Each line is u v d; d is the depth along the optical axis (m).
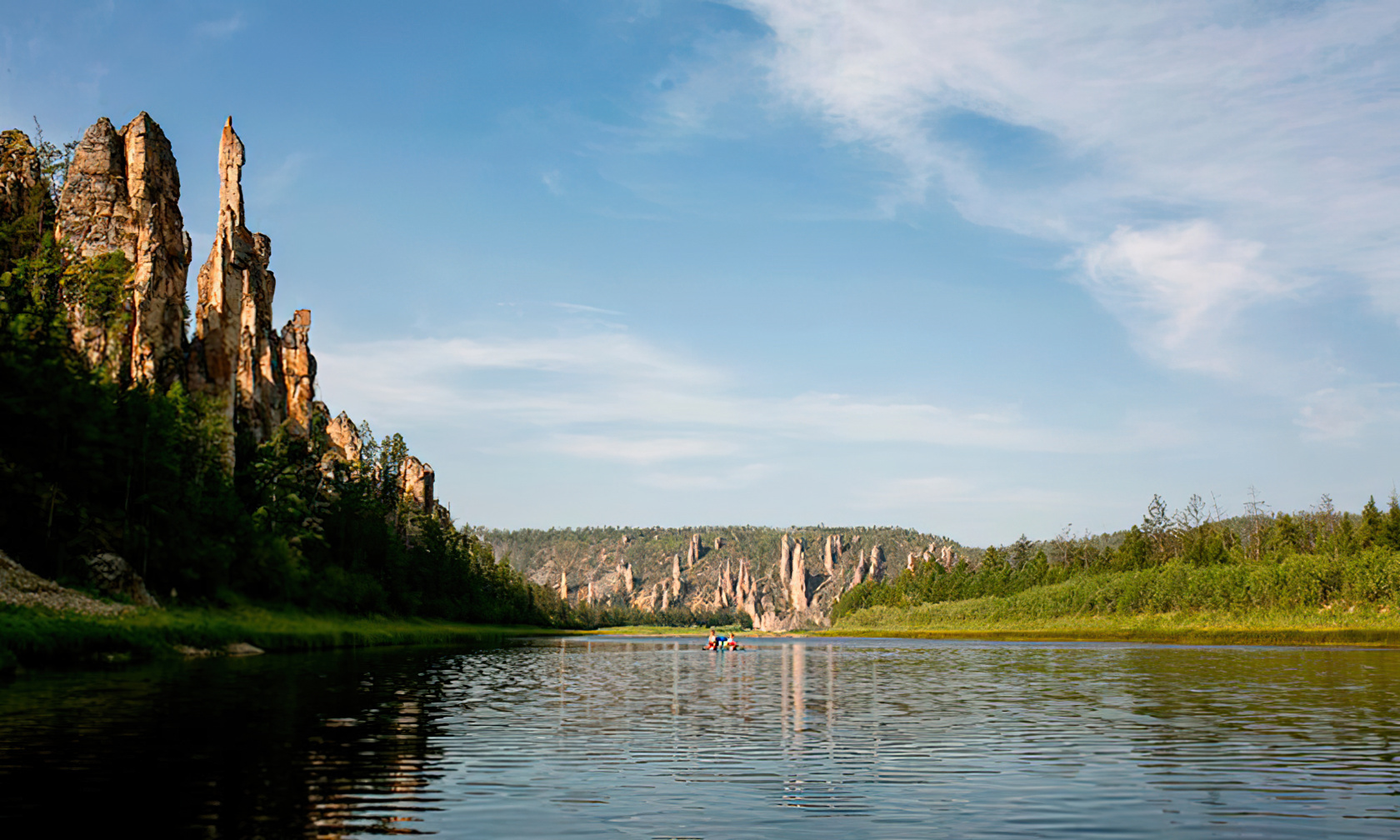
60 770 23.67
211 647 77.81
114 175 120.94
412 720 36.31
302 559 132.75
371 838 18.00
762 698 49.72
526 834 18.61
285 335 183.75
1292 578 144.12
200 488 109.88
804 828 19.58
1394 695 49.00
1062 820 20.42
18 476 80.25
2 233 113.00
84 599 75.50
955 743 31.86
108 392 96.44
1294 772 26.14
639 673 72.19
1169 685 56.34
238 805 20.33
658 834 18.83
